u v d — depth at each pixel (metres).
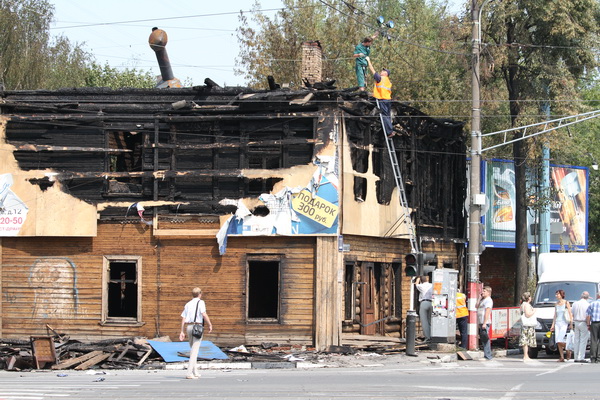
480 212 33.81
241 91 34.38
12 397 18.61
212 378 23.95
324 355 31.44
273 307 39.81
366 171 35.91
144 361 29.98
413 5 71.44
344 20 65.25
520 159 47.38
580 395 19.05
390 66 62.47
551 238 58.75
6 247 35.41
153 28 39.34
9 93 35.38
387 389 20.03
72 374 26.38
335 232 32.75
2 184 35.09
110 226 34.69
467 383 21.73
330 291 32.72
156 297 34.19
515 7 43.78
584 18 45.12
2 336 35.09
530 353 34.59
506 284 57.53
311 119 33.47
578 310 31.33
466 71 46.50
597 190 74.00
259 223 33.25
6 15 58.16
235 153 34.00
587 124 73.56
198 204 33.94
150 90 34.75
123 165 37.56
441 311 33.22
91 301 34.59
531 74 46.22
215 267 33.84
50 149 34.81
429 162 42.53
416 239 40.34
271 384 21.50
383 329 37.75
